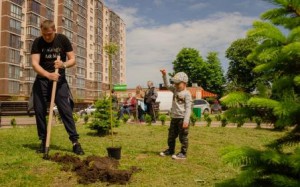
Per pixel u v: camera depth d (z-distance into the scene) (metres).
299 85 1.85
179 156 5.63
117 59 93.50
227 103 1.95
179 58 61.03
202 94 52.62
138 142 7.62
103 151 6.04
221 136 9.36
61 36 5.73
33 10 52.38
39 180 4.05
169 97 32.03
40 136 5.60
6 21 47.34
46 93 5.63
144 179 4.29
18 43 49.75
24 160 4.87
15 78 49.19
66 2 63.50
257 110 1.97
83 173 4.22
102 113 9.12
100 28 79.50
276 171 1.91
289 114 1.77
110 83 6.00
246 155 1.86
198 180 4.27
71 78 65.81
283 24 2.05
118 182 4.06
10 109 12.31
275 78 2.00
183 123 5.56
